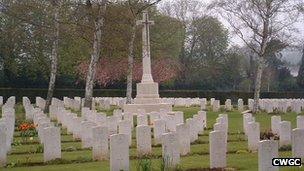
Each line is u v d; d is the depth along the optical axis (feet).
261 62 115.85
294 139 45.24
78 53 139.33
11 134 59.36
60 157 48.83
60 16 106.93
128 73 118.52
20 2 116.16
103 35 106.63
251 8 115.75
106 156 49.32
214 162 43.32
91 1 98.99
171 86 215.92
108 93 172.14
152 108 99.25
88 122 57.72
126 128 58.95
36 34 141.79
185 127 52.16
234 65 240.73
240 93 178.91
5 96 156.56
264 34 114.73
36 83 176.35
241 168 43.24
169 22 149.07
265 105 117.29
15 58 155.63
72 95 167.63
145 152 51.44
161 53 151.43
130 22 107.24
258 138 54.90
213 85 235.40
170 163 42.86
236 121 91.09
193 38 227.40
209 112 111.75
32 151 54.80
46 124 58.39
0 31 148.87
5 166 46.09
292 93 191.31
